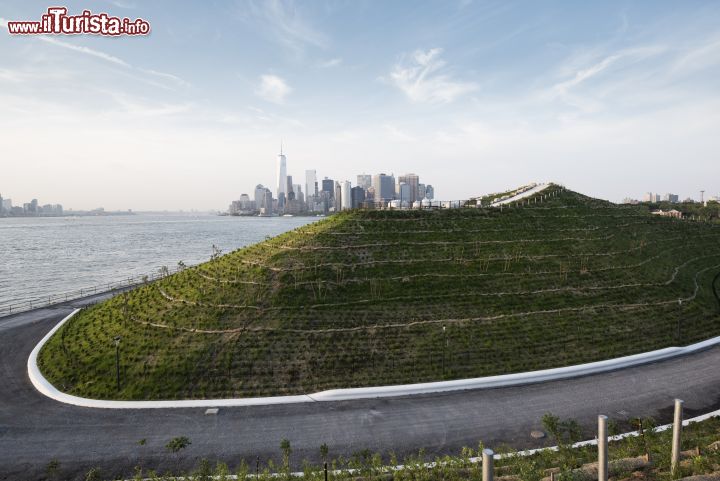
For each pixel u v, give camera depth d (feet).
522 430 91.50
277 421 96.63
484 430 91.81
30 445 88.33
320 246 184.34
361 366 119.44
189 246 638.94
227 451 86.02
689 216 407.03
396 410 100.89
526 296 158.20
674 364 124.98
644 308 157.69
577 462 74.18
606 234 226.79
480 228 213.66
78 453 85.71
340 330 133.08
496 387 112.16
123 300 174.50
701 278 204.95
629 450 78.74
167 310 149.89
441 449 85.40
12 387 116.78
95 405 104.63
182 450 86.28
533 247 198.29
